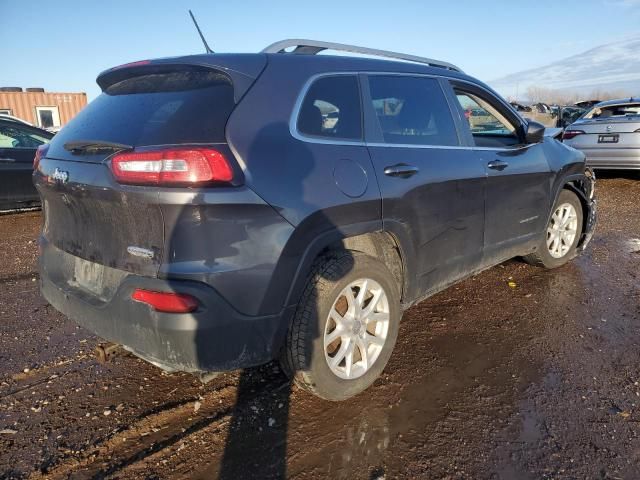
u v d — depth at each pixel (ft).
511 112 13.08
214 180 6.57
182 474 7.11
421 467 7.20
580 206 15.44
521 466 7.18
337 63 8.82
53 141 9.09
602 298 13.17
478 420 8.21
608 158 30.01
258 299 7.00
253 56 8.00
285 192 7.12
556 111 63.21
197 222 6.55
